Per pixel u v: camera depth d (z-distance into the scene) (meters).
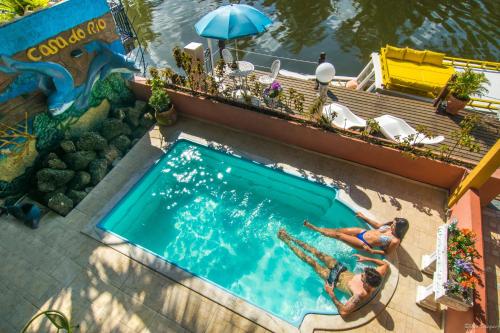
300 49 20.62
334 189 8.84
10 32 7.50
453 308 5.42
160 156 10.25
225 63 11.68
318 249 7.80
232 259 7.81
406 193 8.62
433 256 6.70
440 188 8.59
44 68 8.20
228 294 6.88
